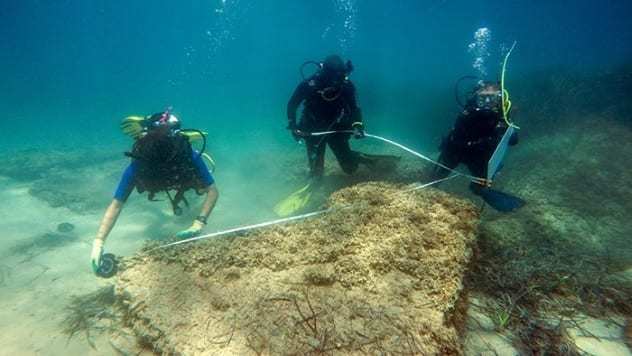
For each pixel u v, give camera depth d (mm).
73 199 5469
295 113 5281
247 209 5129
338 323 2084
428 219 2918
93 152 9336
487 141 4719
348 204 3219
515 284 3156
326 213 3115
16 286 3168
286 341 1992
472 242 2896
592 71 10289
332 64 4871
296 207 4465
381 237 2688
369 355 1916
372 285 2334
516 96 9992
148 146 3238
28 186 6340
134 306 2367
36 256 3748
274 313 2158
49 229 4484
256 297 2277
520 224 4367
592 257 3771
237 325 2117
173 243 2842
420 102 16375
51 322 2641
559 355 2477
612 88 8758
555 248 3867
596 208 4855
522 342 2561
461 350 2166
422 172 6090
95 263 2770
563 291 3195
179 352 2031
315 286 2355
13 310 2801
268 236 2812
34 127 18781
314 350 1937
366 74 32750
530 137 7910
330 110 5129
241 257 2580
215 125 17328
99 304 2811
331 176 5977
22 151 9617
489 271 3285
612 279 3408
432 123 12844
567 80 9703
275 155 8148
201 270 2508
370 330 2039
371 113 16125
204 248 2715
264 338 2018
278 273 2477
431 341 2016
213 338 2066
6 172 7312
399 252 2543
